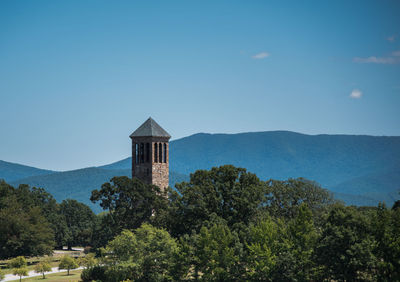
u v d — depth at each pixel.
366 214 140.00
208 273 135.50
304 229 132.25
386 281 110.50
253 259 131.62
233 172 170.88
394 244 113.44
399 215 120.38
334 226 126.19
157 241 147.38
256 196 164.50
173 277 140.50
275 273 128.12
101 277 154.62
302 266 127.69
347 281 121.94
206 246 137.38
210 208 164.12
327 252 124.00
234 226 152.50
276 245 132.25
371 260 118.56
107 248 151.12
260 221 152.25
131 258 144.00
